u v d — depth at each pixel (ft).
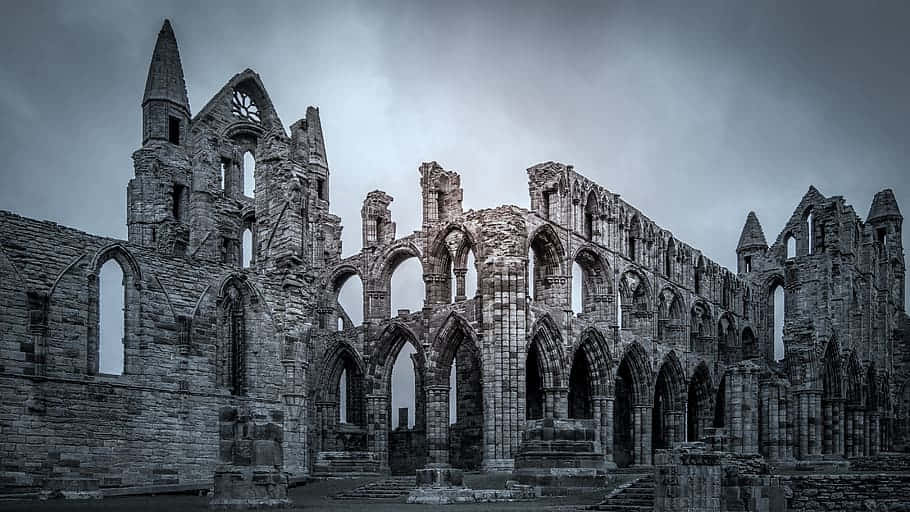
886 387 347.77
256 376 179.42
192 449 165.89
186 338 168.35
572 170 253.85
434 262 246.68
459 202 247.09
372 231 266.57
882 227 373.40
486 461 215.92
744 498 124.57
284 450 180.34
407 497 151.84
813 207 328.70
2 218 146.10
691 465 118.93
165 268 167.63
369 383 252.21
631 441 272.72
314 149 282.36
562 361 234.99
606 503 135.23
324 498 162.50
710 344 319.88
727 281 340.39
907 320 368.68
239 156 272.92
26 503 124.26
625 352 267.18
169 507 120.88
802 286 307.58
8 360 143.33
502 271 222.89
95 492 141.69
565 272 245.04
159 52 252.83
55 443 146.72
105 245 159.43
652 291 286.05
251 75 278.87
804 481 140.77
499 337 219.41
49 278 150.61
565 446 169.37
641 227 286.25
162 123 248.32
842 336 308.19
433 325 238.27
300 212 193.98
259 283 183.93
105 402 154.10
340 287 277.44
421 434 267.80
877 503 135.44
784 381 271.08
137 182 242.58
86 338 154.40
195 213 250.98
